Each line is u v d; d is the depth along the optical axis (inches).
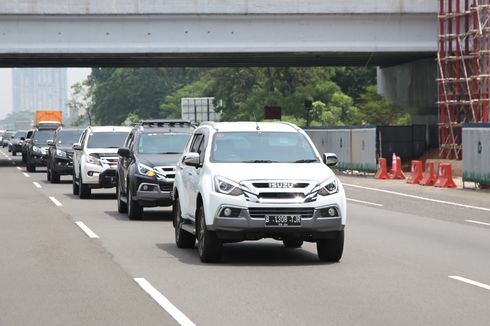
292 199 1031.6
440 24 3782.0
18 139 6176.2
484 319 724.7
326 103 7381.9
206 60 4719.5
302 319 727.1
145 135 1731.1
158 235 1380.4
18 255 1141.7
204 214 1053.8
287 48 4001.0
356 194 2361.0
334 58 4616.1
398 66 5098.4
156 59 4594.0
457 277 952.9
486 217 1704.0
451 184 2610.7
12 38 3929.6
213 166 1084.5
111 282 925.2
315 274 978.1
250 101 7180.1
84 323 720.3
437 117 4793.3
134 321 725.9
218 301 812.6
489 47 3496.6
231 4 3939.5
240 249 1211.9
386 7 3996.1
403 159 4284.0
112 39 3956.7
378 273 984.3
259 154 1120.8
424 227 1518.2
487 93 3503.9
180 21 3961.6
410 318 729.0
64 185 2758.4
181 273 986.7
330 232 1043.9
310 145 1143.0
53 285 908.6
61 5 3905.0
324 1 3971.5
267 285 902.4
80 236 1364.4
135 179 1617.9
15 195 2304.4
